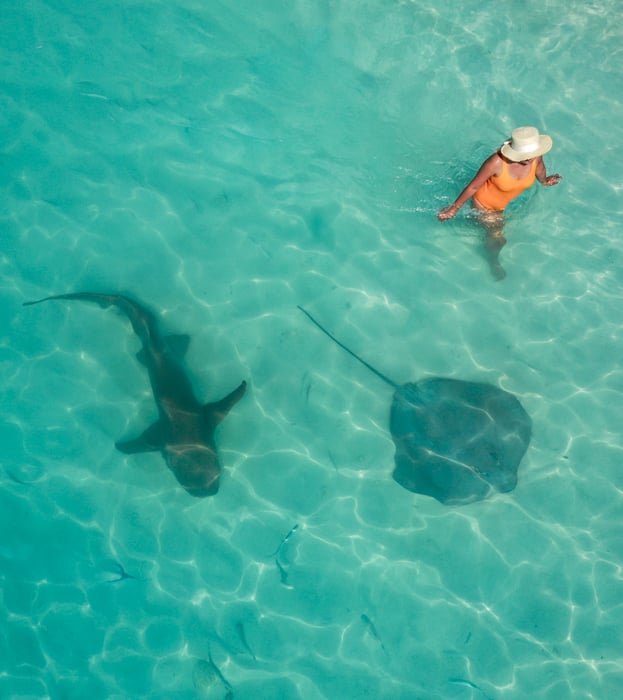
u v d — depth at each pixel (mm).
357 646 5871
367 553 6195
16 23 8383
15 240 7195
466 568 6188
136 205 7465
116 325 6902
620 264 7559
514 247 7555
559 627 6004
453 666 5836
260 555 6152
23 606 5875
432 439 6312
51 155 7645
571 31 8773
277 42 8445
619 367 7074
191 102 8031
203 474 5980
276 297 7164
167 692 5656
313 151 7848
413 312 7211
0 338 6781
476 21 8711
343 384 6836
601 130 8227
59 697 5621
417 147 7906
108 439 6469
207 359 6828
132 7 8547
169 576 6051
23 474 6316
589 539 6340
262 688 5688
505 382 6934
